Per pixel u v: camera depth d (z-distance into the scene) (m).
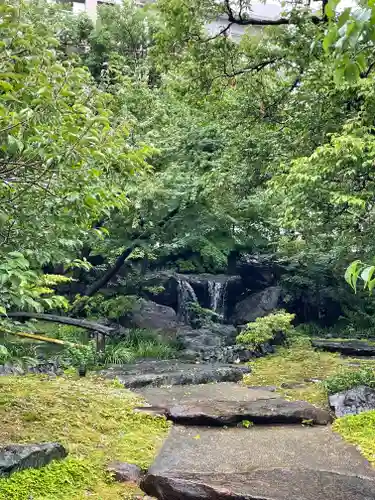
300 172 5.50
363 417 4.46
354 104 6.73
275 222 10.95
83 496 2.85
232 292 14.76
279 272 14.80
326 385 5.61
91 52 13.91
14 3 3.19
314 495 2.88
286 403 4.93
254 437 4.14
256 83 9.02
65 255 3.85
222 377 6.72
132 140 8.15
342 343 9.15
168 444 3.88
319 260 12.08
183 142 9.87
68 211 3.51
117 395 5.06
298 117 7.34
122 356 8.38
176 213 10.00
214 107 9.88
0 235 3.16
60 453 3.28
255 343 8.72
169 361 8.46
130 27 13.76
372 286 1.62
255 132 8.70
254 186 8.75
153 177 8.45
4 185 3.00
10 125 2.72
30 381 5.23
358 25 1.59
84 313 10.93
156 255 11.42
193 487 2.96
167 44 8.76
